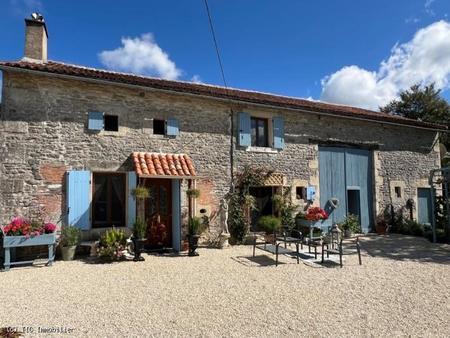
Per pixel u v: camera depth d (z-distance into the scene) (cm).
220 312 391
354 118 1090
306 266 637
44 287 489
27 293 459
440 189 1315
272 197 975
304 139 1033
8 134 682
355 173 1131
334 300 436
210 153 888
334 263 665
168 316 378
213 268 619
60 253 704
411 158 1254
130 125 796
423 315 383
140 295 454
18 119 692
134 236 693
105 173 775
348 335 330
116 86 782
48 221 701
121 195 787
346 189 1104
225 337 324
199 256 736
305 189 1018
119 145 780
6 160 677
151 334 330
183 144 855
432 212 949
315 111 1012
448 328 347
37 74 690
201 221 855
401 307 410
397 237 1046
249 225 927
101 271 589
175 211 826
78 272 581
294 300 436
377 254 760
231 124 925
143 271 592
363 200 1141
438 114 2142
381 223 1141
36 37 798
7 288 483
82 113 750
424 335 330
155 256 735
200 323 358
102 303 420
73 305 412
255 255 750
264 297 448
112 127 798
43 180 704
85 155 744
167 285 504
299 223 959
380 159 1179
